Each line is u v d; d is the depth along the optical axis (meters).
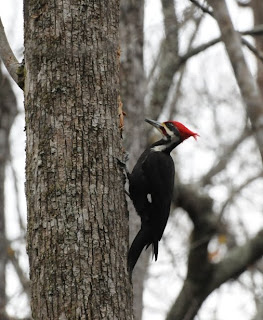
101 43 9.40
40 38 9.25
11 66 10.09
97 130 9.02
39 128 8.95
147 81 19.55
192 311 17.25
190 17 17.61
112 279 8.45
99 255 8.46
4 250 18.27
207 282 17.38
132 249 9.83
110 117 9.23
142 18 17.31
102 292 8.30
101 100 9.18
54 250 8.37
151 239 11.32
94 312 8.18
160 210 11.51
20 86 9.82
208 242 17.53
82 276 8.29
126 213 9.11
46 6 9.33
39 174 8.75
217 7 14.86
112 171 8.99
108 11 9.61
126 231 9.00
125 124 16.23
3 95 19.45
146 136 16.92
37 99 9.07
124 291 8.56
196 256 17.47
